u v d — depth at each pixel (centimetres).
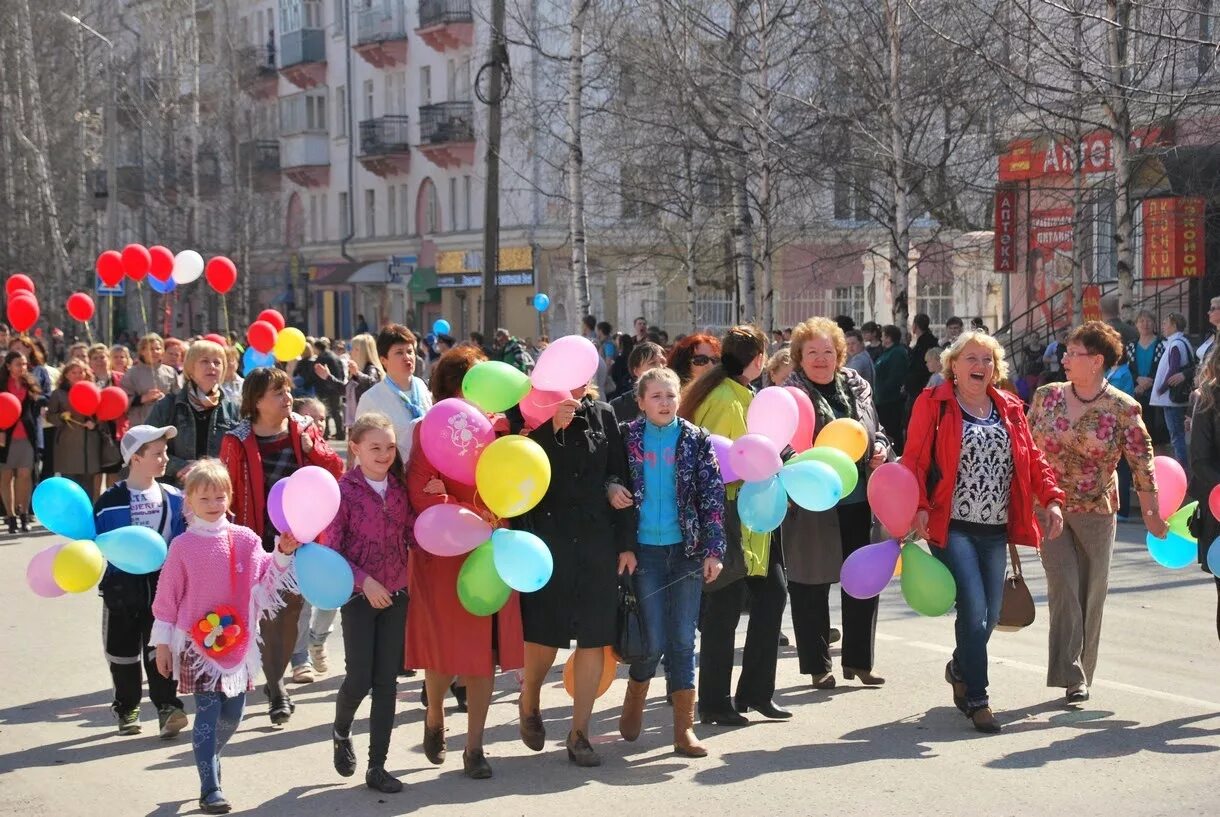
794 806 615
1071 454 768
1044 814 596
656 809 617
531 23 2900
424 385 877
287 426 793
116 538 711
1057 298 2592
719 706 759
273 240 5322
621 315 4012
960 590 734
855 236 3123
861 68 2108
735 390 773
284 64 5219
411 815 617
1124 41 1686
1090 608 779
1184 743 698
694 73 2281
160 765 716
